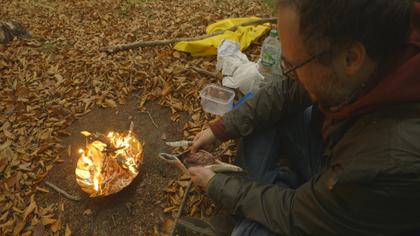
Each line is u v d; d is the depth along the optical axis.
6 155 2.48
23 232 2.02
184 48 3.51
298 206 1.19
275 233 1.26
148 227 2.02
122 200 2.16
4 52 3.84
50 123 2.80
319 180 1.12
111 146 2.24
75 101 3.05
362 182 0.93
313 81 0.96
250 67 2.82
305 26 0.83
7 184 2.27
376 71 0.88
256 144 1.67
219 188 1.41
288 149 1.73
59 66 3.56
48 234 2.02
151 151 2.49
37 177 2.32
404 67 0.86
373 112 0.94
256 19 3.93
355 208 1.01
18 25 4.22
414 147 0.86
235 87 2.81
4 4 5.47
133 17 4.73
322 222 1.12
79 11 5.12
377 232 1.06
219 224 1.59
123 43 3.93
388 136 0.89
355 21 0.77
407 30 0.83
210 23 4.26
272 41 2.75
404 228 1.03
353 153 0.97
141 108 2.90
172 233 1.91
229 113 1.75
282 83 1.66
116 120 2.82
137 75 3.26
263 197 1.31
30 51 3.88
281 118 1.69
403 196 0.91
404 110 0.88
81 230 2.03
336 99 0.98
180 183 2.20
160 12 4.80
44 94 3.15
